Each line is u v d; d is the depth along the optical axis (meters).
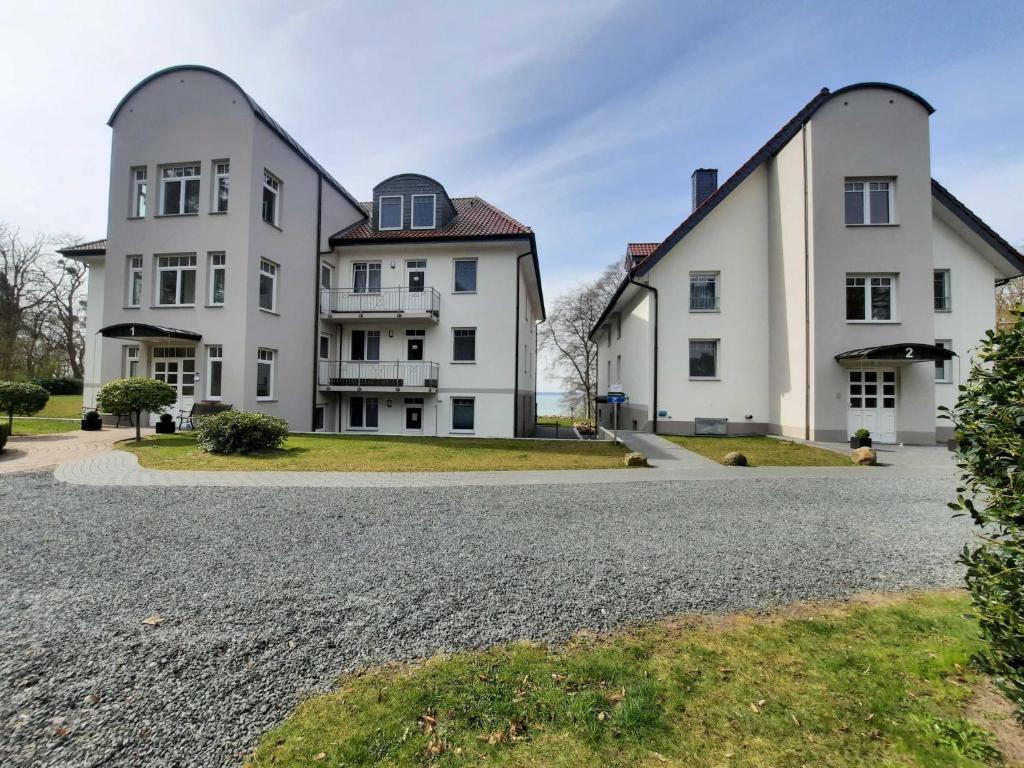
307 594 3.95
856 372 14.70
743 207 17.41
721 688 2.62
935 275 16.92
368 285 19.62
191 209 15.89
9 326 30.44
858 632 3.29
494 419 18.66
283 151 16.86
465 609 3.68
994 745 2.14
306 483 8.63
